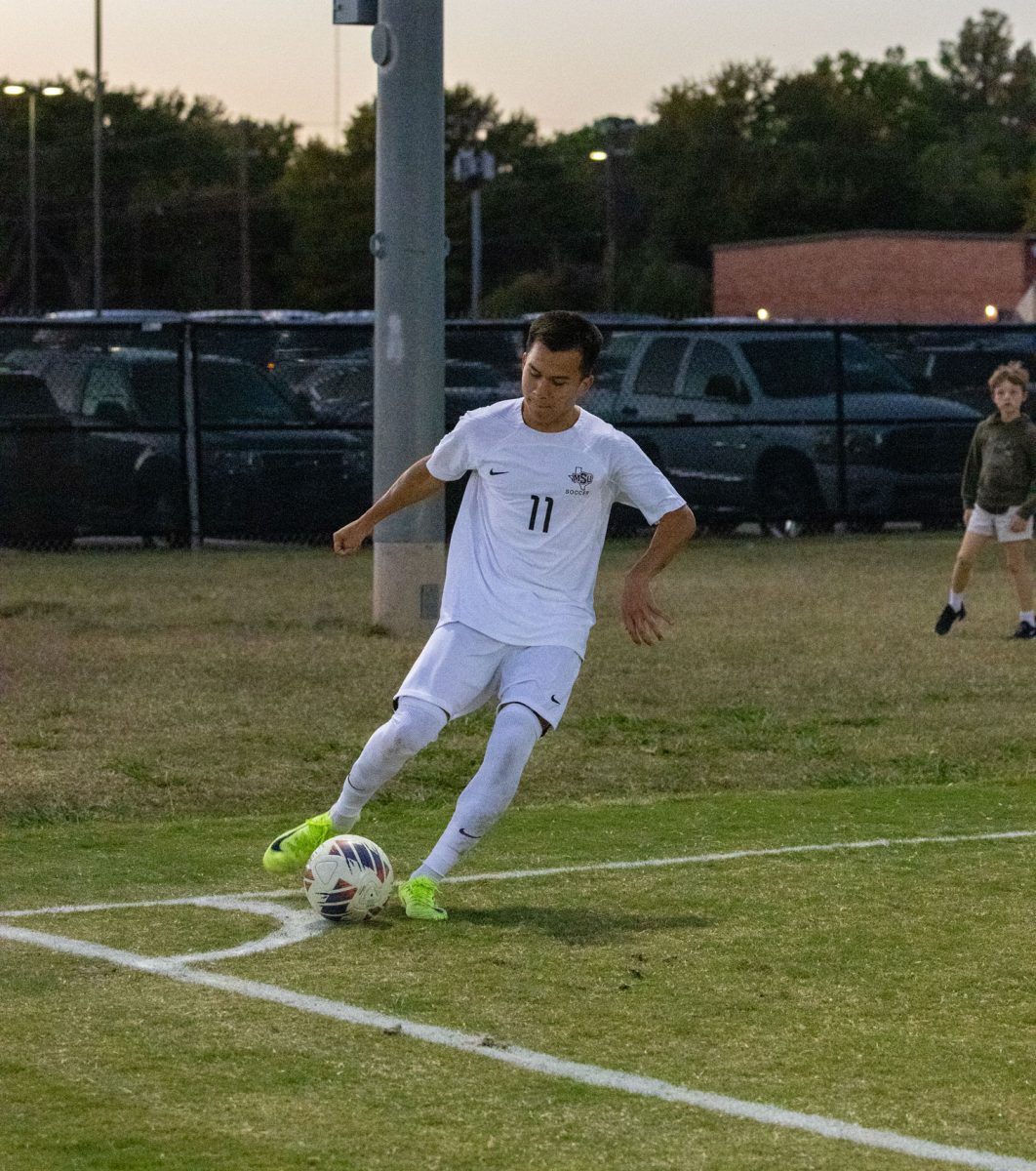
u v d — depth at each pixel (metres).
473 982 17.09
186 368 64.12
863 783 28.45
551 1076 14.45
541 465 19.36
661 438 69.00
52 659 38.16
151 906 20.12
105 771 27.66
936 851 22.95
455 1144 12.99
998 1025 15.88
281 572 56.62
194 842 23.75
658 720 32.44
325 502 65.12
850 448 70.38
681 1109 13.73
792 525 70.50
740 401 69.69
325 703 33.47
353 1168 12.54
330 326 64.38
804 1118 13.55
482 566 19.80
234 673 36.59
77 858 22.72
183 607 47.44
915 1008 16.33
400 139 42.47
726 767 29.14
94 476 63.28
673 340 70.19
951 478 71.50
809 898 20.42
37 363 63.50
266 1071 14.53
